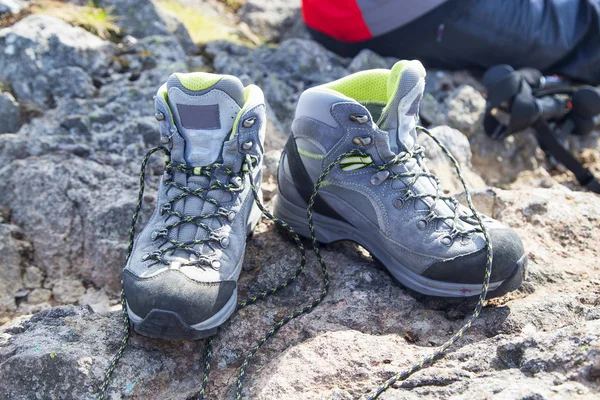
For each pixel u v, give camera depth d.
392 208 1.66
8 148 2.45
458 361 1.47
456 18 3.04
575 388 1.26
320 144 1.71
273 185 2.32
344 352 1.51
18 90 2.72
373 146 1.65
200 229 1.57
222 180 1.64
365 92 1.74
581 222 2.11
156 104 1.64
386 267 1.75
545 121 3.06
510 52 3.19
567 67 3.34
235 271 1.61
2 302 2.13
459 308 1.68
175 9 3.59
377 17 3.06
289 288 1.77
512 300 1.72
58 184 2.32
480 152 3.10
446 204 1.69
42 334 1.57
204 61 3.19
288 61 3.21
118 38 3.13
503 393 1.27
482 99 3.16
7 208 2.33
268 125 2.81
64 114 2.63
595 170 3.18
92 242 2.23
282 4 3.94
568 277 1.84
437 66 3.31
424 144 2.68
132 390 1.46
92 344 1.54
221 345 1.58
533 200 2.16
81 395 1.43
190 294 1.43
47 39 2.83
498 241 1.61
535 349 1.40
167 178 1.67
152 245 1.57
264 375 1.47
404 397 1.35
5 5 3.01
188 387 1.50
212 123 1.62
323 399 1.39
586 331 1.38
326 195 1.78
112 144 2.53
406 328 1.62
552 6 3.20
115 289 2.19
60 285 2.21
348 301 1.69
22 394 1.44
